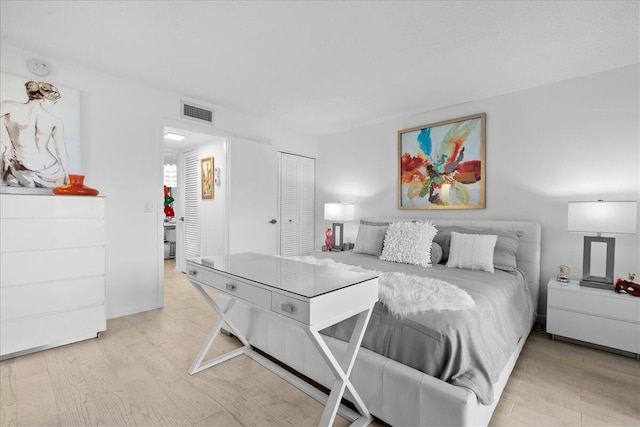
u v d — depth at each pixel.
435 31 2.14
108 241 2.90
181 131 3.83
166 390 1.80
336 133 4.84
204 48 2.41
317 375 1.79
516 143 3.12
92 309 2.45
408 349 1.49
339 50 2.41
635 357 2.25
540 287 2.97
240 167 3.94
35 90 2.47
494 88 3.08
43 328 2.24
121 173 2.97
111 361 2.12
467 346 1.43
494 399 1.49
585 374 2.03
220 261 1.97
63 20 2.06
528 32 2.13
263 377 1.96
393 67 2.69
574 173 2.80
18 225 2.14
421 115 3.87
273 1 1.85
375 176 4.33
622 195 2.57
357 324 1.50
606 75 2.65
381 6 1.88
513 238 2.80
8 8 1.93
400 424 1.41
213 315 3.03
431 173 3.72
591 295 2.36
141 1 1.87
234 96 3.41
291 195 4.80
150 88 3.16
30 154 2.45
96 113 2.81
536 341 2.56
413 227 3.02
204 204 4.53
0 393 1.75
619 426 1.54
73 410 1.61
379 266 2.74
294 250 4.86
